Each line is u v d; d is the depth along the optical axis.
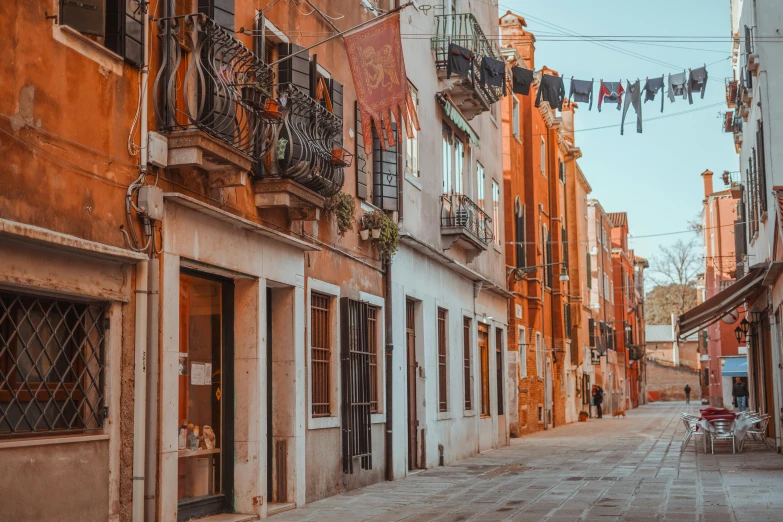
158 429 9.63
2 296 7.85
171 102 9.84
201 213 10.62
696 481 15.53
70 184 8.38
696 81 14.07
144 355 9.40
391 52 13.45
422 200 19.72
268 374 13.07
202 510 11.13
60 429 8.47
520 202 34.03
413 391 19.03
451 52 15.09
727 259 58.41
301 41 13.72
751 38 24.47
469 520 11.43
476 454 23.14
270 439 12.91
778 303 21.45
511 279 31.52
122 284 9.21
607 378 61.94
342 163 13.36
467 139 23.95
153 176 9.73
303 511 12.43
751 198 28.22
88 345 8.90
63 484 8.32
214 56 10.24
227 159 10.30
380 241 16.42
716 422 21.86
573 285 45.69
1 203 7.44
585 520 11.30
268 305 13.18
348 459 14.55
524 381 33.03
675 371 97.75
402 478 17.12
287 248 12.95
